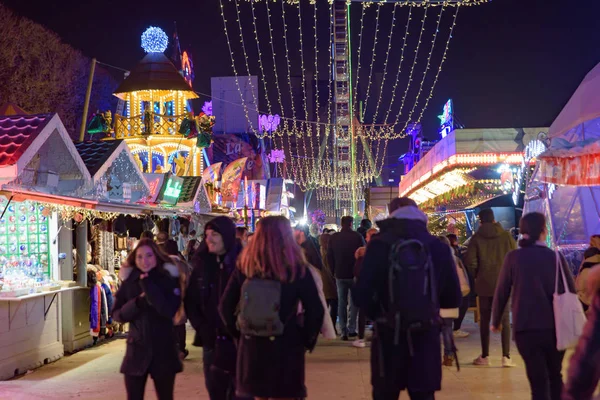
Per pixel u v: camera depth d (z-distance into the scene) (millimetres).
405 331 3943
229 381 4773
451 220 20250
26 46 23391
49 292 9125
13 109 12906
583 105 10391
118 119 21000
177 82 21969
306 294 4074
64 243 9977
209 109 42125
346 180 43250
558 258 5121
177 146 21094
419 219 4195
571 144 8812
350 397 6508
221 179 23906
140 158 22422
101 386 7250
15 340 8375
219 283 4781
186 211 14141
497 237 7867
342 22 35000
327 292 11094
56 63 24672
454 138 18906
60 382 7527
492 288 7812
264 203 28312
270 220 4125
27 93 23438
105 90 28031
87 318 10547
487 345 7941
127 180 13320
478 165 18812
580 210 10867
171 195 15273
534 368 5047
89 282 10547
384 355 4039
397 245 3992
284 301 4023
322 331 4727
